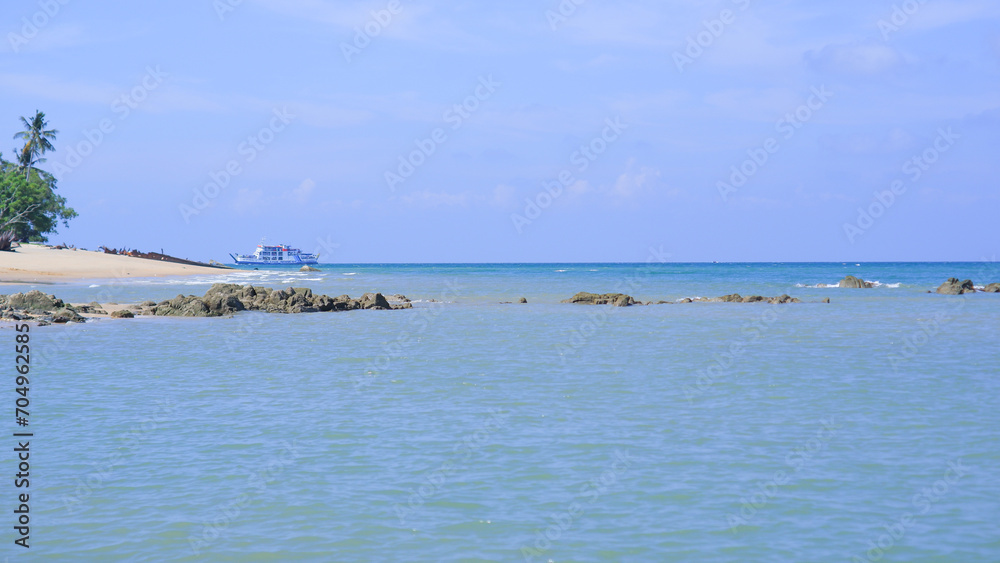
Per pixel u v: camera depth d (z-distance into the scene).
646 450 14.23
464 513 10.98
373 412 17.50
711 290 81.88
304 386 20.95
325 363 25.55
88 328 37.41
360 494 11.79
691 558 9.50
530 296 71.88
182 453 13.99
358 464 13.35
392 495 11.74
